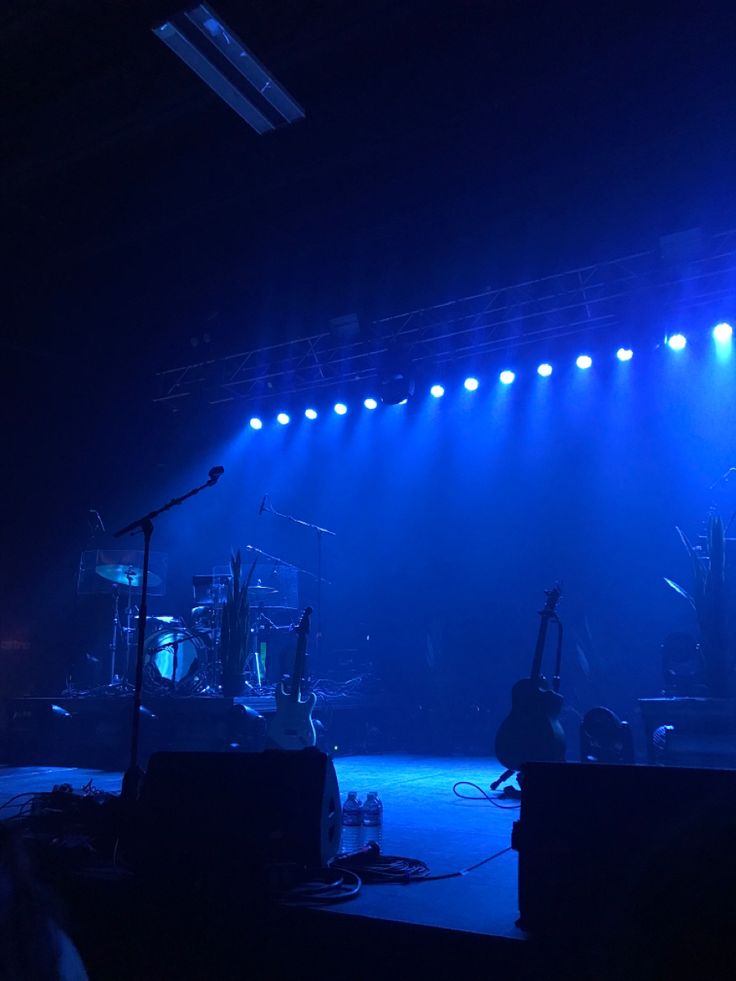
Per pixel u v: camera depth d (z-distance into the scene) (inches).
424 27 254.8
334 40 244.8
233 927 118.1
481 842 164.2
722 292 341.7
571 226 334.0
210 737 308.3
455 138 298.0
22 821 161.2
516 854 152.1
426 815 198.1
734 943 91.0
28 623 414.0
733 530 385.7
